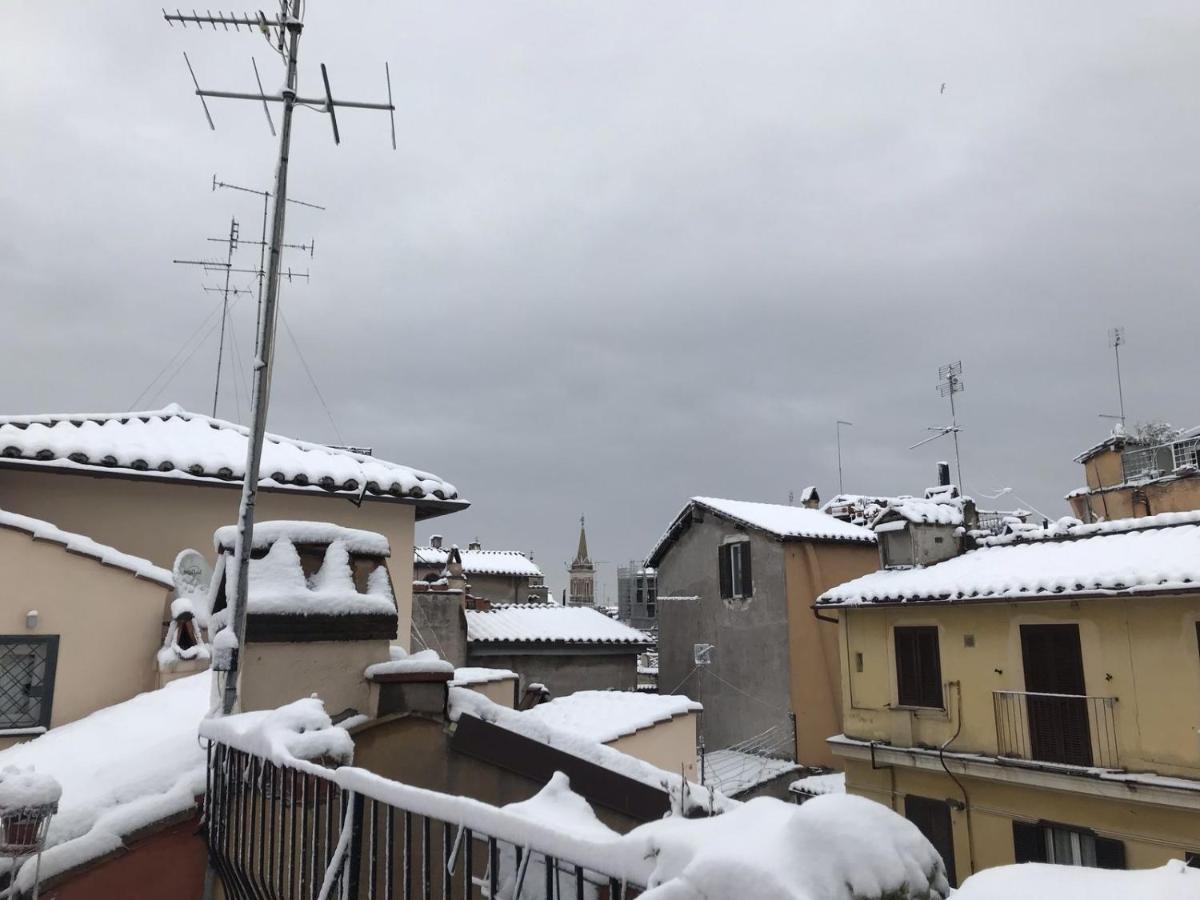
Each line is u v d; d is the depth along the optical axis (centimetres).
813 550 2297
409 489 1227
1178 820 1222
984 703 1477
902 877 166
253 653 498
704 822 198
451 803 261
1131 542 1441
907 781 1584
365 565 591
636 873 195
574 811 383
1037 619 1420
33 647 798
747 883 158
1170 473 2345
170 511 1064
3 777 393
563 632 2231
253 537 545
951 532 1816
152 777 495
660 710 1257
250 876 394
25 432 1037
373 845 300
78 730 698
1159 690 1262
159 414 1224
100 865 432
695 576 2573
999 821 1431
